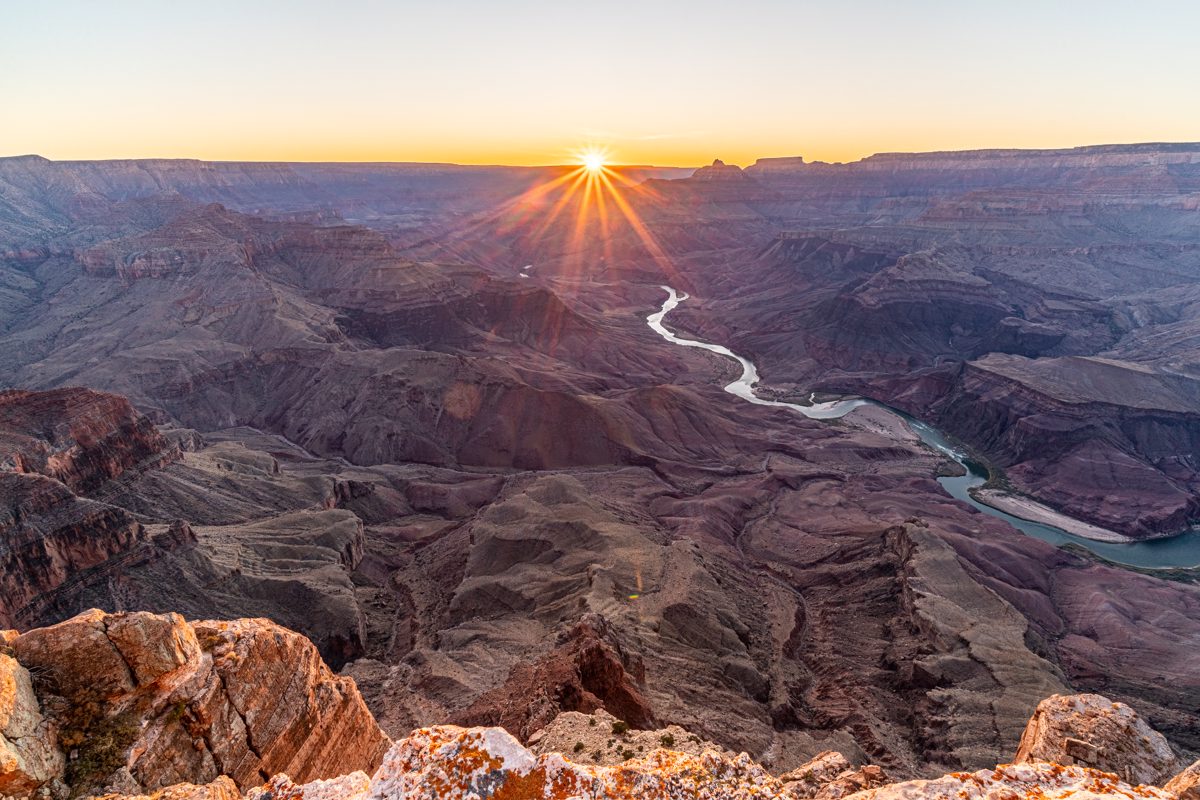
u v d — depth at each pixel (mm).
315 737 28656
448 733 17656
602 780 16828
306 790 18297
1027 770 16812
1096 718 28156
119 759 21391
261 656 27281
